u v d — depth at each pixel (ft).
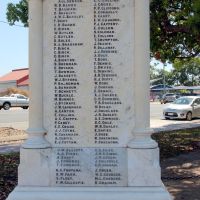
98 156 19.62
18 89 224.12
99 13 19.74
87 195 18.74
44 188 19.20
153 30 45.16
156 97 234.17
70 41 19.84
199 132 62.34
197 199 25.54
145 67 19.44
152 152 19.21
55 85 19.90
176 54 50.93
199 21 38.88
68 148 19.74
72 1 19.80
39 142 19.57
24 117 101.04
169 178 31.17
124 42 19.71
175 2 45.37
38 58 19.75
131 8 19.71
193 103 96.73
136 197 18.61
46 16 19.90
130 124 19.72
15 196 18.75
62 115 19.92
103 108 19.77
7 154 41.29
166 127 74.38
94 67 19.77
